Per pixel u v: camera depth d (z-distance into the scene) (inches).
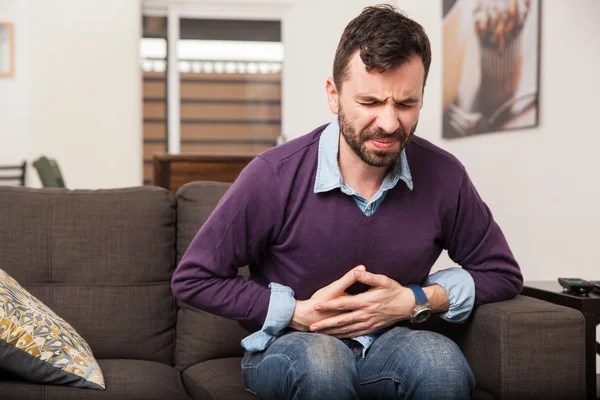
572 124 101.6
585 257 98.5
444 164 57.8
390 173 55.2
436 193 56.7
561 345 55.4
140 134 217.9
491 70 128.1
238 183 55.5
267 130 251.8
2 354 57.0
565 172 104.0
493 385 56.0
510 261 59.6
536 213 112.8
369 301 54.2
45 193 73.8
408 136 51.5
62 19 212.4
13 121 229.0
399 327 58.9
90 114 214.7
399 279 57.2
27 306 60.4
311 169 54.9
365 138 50.5
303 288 56.4
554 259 107.0
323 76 237.1
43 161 130.3
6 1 227.9
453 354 51.4
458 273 58.6
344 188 53.9
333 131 55.6
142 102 241.4
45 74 212.4
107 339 70.9
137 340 71.6
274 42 249.9
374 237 54.9
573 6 101.0
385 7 51.7
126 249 72.9
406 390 52.3
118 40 215.0
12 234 71.3
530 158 114.7
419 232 55.8
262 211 54.7
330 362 48.9
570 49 101.9
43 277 71.6
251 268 60.4
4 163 228.7
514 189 120.6
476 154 137.1
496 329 55.6
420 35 50.1
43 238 71.9
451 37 148.9
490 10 128.2
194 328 72.6
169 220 75.3
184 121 249.0
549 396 55.3
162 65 243.1
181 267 56.4
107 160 215.6
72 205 73.4
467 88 139.8
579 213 100.0
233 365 68.1
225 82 250.1
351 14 230.1
